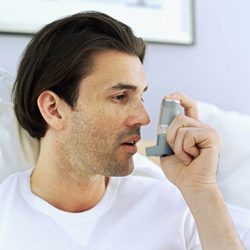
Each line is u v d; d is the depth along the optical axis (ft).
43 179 2.52
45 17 3.69
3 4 3.53
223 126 3.78
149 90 4.18
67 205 2.51
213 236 2.32
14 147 2.95
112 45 2.27
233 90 4.67
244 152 3.63
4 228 2.38
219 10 4.51
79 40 2.26
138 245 2.51
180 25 4.26
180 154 2.38
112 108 2.27
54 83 2.30
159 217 2.65
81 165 2.35
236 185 3.51
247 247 2.68
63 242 2.38
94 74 2.25
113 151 2.30
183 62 4.34
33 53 2.38
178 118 2.39
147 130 4.18
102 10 3.96
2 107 2.95
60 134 2.39
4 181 2.62
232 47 4.62
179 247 2.61
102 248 2.42
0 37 3.55
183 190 2.42
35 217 2.42
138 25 4.08
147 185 2.80
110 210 2.58
